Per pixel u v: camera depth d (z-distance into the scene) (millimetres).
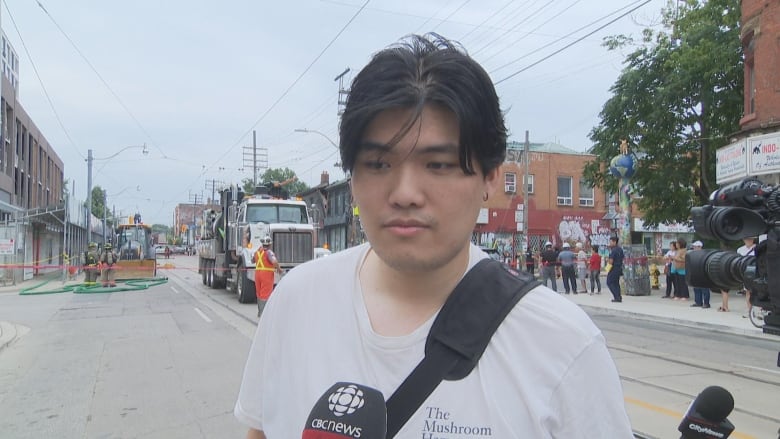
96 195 84750
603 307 14695
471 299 1116
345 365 1165
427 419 1031
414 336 1109
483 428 1007
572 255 19125
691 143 20531
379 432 981
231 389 6379
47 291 19953
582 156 38469
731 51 18250
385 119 1099
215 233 21297
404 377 1091
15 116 34219
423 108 1065
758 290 2729
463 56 1118
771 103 14898
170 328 10977
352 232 29719
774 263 2562
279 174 78250
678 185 21016
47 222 29578
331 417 1006
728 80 19281
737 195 2748
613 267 16016
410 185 1083
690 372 7086
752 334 10297
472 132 1082
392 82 1079
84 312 13773
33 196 41562
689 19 20719
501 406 1016
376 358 1132
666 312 13336
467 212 1124
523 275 1208
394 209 1106
